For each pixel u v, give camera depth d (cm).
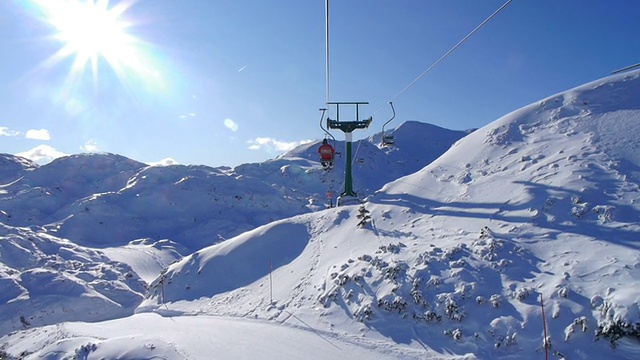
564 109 3027
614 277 1494
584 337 1360
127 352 1845
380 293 1931
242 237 3406
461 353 1498
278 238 3183
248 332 2009
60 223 11750
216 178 16038
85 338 2211
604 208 1936
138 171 19375
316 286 2294
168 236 11869
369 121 3622
